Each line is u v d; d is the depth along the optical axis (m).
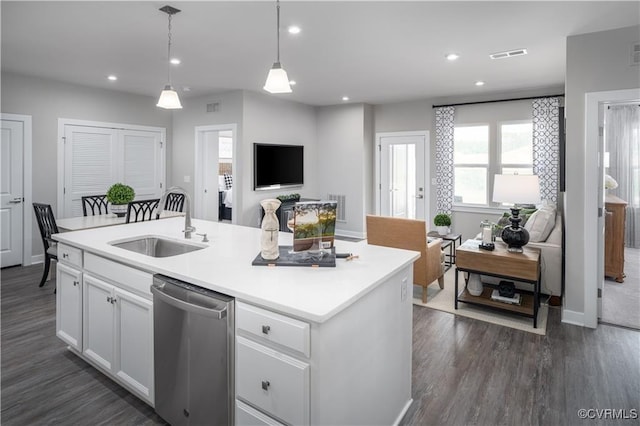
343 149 7.07
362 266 1.91
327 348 1.40
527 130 5.79
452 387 2.35
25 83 4.86
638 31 3.01
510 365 2.61
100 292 2.31
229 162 9.56
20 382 2.39
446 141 6.29
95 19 3.02
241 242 2.50
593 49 3.18
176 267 1.89
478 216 6.20
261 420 1.52
